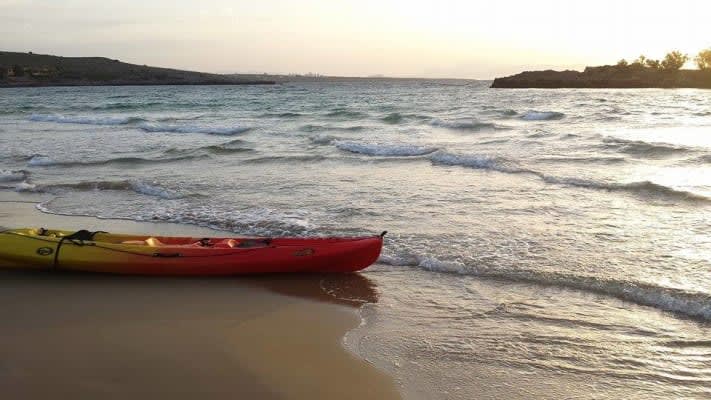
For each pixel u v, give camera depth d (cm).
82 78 14412
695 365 521
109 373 486
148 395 451
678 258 804
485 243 884
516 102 4716
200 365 507
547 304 665
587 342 569
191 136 2444
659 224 980
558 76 11356
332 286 730
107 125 2998
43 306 646
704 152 1623
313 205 1152
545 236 918
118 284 726
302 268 768
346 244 771
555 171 1469
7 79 13050
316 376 493
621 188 1251
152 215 1095
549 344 565
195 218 1067
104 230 995
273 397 456
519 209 1098
